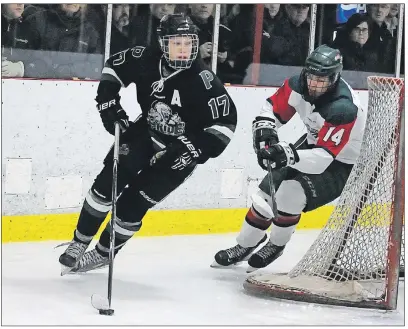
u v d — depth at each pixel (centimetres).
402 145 571
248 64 966
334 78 613
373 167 617
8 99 782
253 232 709
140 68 617
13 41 823
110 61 623
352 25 1018
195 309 582
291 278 638
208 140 604
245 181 929
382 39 1047
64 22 848
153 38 901
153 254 782
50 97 803
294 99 648
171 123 617
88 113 827
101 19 870
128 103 861
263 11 961
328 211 986
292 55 992
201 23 930
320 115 626
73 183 823
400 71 1068
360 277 630
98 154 836
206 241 864
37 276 658
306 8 984
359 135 653
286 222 680
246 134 926
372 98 614
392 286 584
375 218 621
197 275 700
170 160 605
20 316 536
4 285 619
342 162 666
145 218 869
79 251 632
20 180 791
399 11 1038
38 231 806
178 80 609
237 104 920
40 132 800
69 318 536
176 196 886
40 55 840
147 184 612
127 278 672
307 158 615
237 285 668
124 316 550
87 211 625
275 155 612
